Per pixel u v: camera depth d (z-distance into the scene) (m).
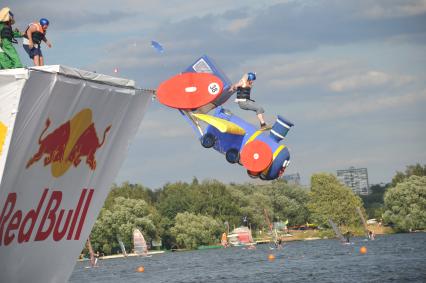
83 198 21.05
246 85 27.16
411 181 165.38
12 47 20.42
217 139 27.30
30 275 19.75
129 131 21.89
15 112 16.88
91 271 117.88
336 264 83.44
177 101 22.91
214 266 103.25
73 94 18.58
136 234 156.00
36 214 19.16
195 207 183.25
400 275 63.41
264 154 26.31
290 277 71.00
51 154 18.78
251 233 188.25
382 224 182.88
